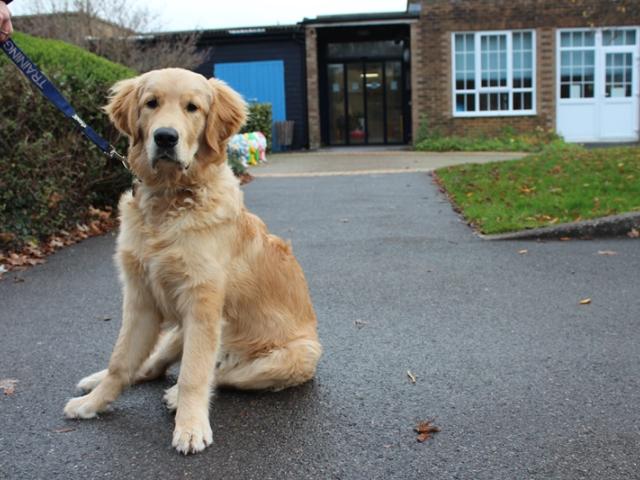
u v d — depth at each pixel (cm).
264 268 242
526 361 274
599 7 1395
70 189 542
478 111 1434
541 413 226
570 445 204
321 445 206
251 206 689
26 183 479
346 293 381
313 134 1466
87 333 314
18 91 484
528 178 732
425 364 272
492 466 193
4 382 255
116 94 244
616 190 632
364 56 1490
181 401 211
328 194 764
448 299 366
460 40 1417
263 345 242
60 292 386
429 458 198
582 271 420
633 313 334
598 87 1430
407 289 388
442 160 1130
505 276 412
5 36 254
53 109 515
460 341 299
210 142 231
